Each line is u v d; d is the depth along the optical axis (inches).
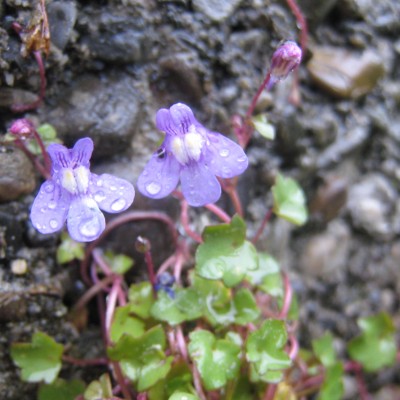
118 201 2.1
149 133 2.7
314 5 3.0
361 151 3.4
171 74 2.7
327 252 3.3
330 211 3.3
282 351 2.3
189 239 2.7
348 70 3.2
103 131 2.5
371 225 3.4
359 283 3.4
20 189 2.4
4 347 2.4
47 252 2.5
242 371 2.4
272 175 3.0
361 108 3.3
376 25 3.3
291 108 3.0
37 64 2.4
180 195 2.6
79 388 2.4
